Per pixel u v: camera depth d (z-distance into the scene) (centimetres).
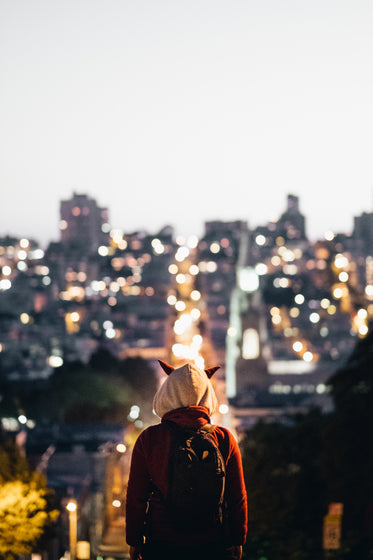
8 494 3206
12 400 9012
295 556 2259
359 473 3847
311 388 10900
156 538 551
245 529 573
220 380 11744
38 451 7181
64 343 17950
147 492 564
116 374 11994
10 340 17425
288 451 4069
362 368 4238
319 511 3750
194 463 538
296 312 18375
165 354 16225
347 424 3922
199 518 543
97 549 5412
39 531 3238
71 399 9825
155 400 588
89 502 6381
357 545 2347
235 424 8312
